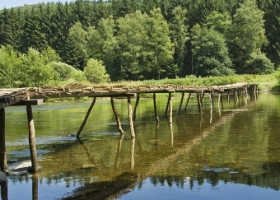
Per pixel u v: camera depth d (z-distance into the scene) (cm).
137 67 7431
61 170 1040
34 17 9381
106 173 999
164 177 952
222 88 2697
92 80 5975
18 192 850
